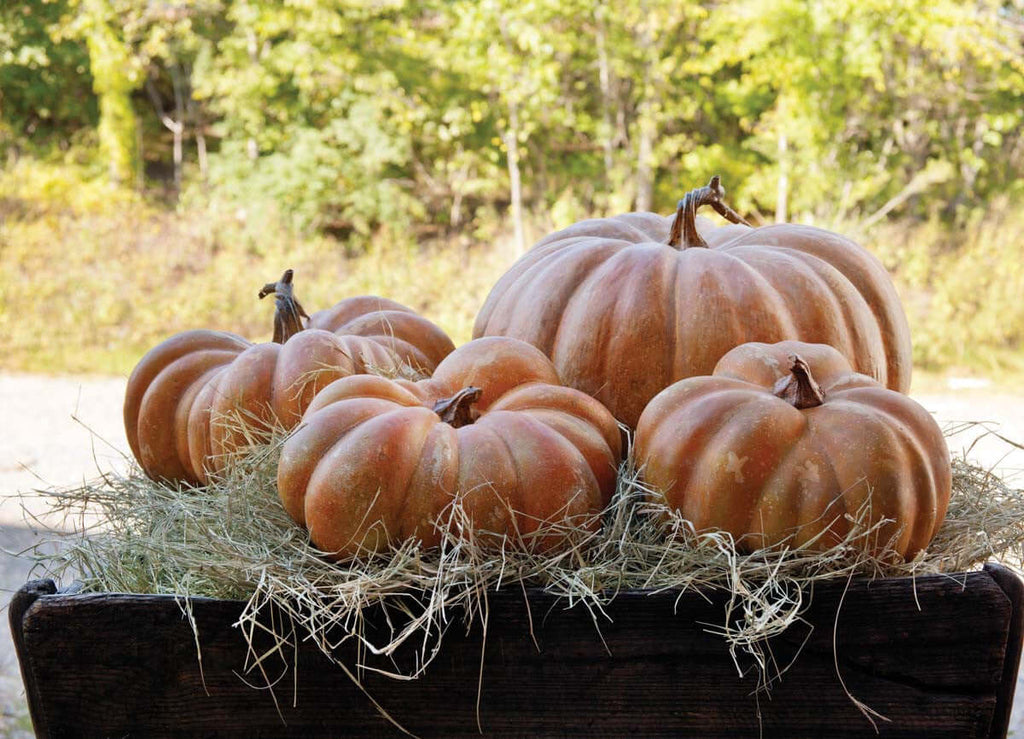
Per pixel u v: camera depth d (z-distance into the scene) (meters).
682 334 1.95
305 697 1.52
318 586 1.51
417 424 1.58
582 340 2.01
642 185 14.12
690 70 13.55
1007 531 1.73
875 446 1.49
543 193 14.58
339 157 13.76
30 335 9.88
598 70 15.20
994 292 10.50
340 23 13.84
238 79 14.37
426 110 14.09
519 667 1.49
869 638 1.47
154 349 2.28
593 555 1.62
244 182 14.08
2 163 14.58
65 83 16.45
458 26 13.37
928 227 12.48
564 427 1.68
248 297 11.34
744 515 1.52
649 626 1.47
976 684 1.48
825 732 1.50
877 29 12.26
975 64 13.90
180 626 1.51
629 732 1.51
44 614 1.51
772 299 1.96
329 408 1.63
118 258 11.88
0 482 5.59
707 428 1.57
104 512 2.11
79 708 1.54
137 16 15.11
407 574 1.47
